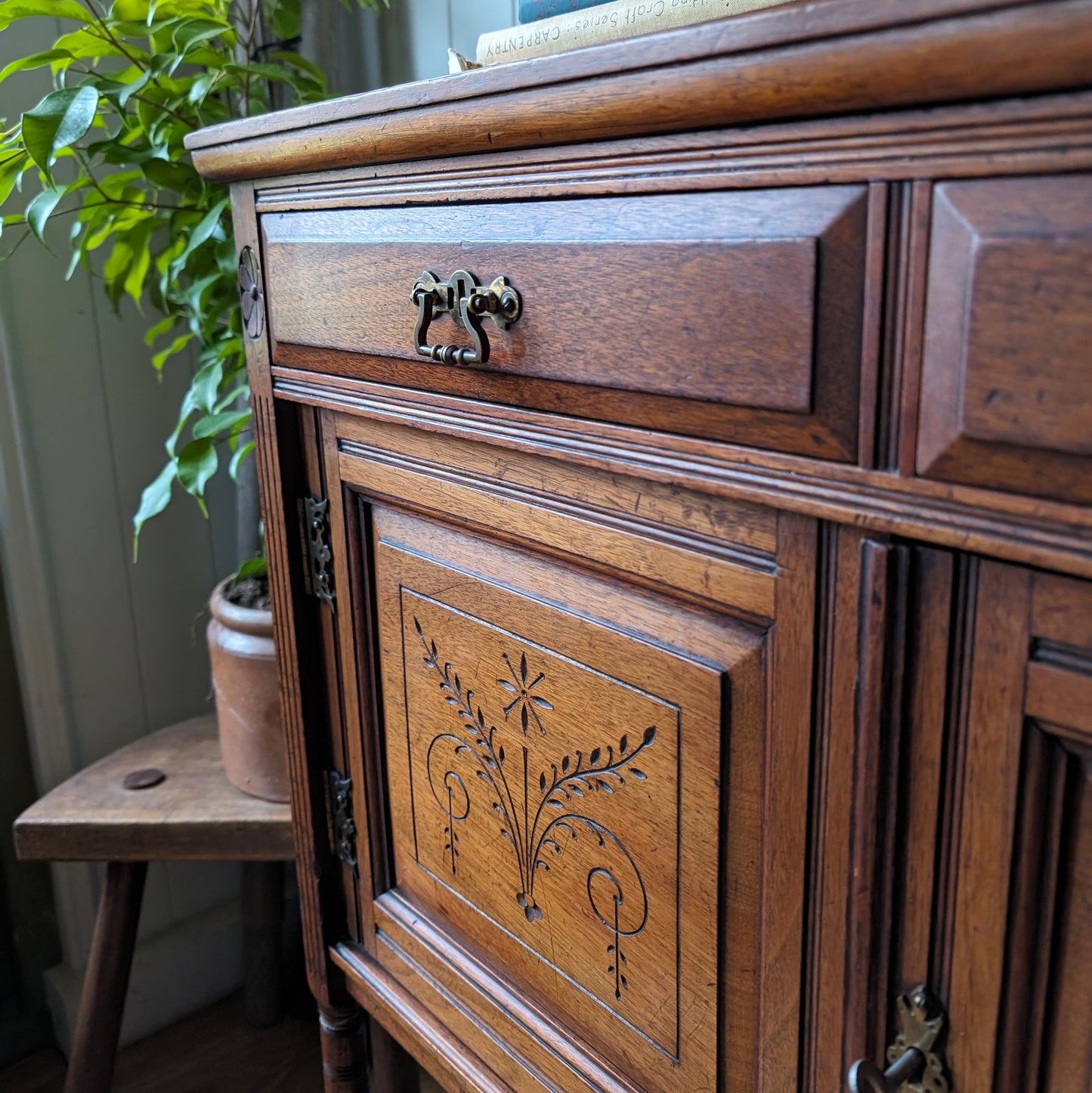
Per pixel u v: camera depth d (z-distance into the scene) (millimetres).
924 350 365
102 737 1362
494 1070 699
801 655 443
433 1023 751
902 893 430
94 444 1298
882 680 410
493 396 555
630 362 468
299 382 726
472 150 518
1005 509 354
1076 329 320
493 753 654
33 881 1362
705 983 537
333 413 717
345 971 850
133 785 1112
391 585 711
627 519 511
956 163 342
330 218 648
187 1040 1404
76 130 861
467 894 713
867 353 380
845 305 384
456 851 714
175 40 951
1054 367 328
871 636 409
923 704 406
